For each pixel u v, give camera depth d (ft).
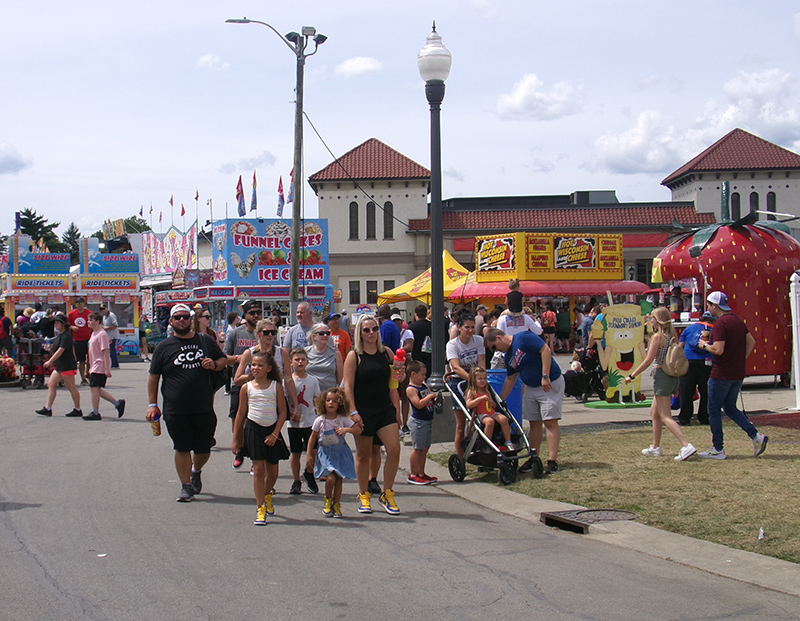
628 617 15.79
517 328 36.70
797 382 45.29
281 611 16.07
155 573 18.54
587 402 50.39
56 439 39.70
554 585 17.79
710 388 30.86
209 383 26.84
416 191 169.68
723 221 55.98
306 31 73.36
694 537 20.99
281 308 129.49
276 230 129.08
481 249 118.52
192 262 157.28
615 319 49.80
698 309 56.85
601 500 25.26
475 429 29.25
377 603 16.57
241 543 21.31
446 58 36.52
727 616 15.81
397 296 91.30
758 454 30.94
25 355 66.80
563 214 168.04
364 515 24.88
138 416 49.06
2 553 20.10
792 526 21.26
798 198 169.27
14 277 109.70
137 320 111.45
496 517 24.62
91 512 24.62
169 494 27.40
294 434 28.25
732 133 176.14
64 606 16.29
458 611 16.12
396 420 25.27
